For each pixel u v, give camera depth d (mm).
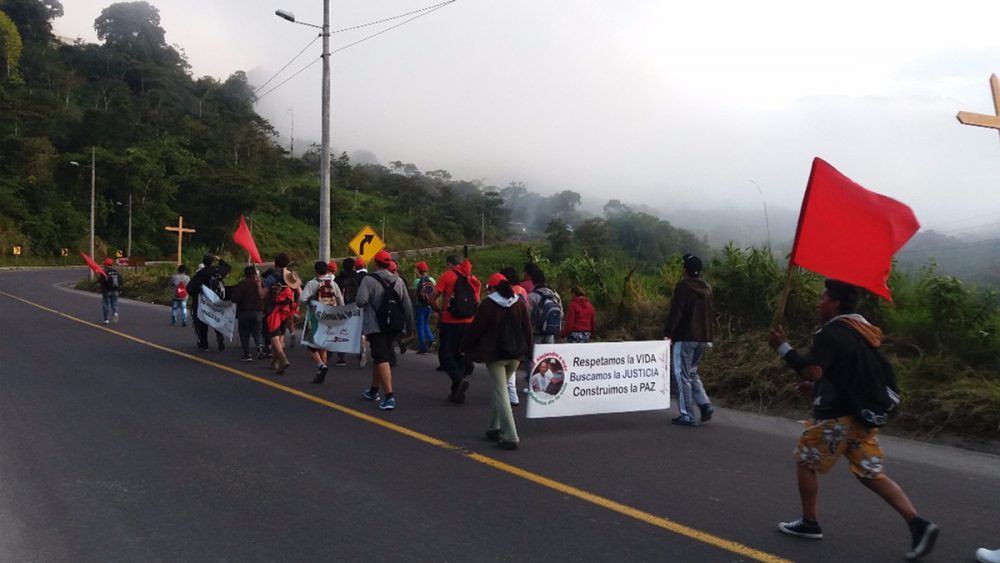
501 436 7395
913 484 6523
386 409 9211
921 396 8805
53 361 12898
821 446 4820
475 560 4609
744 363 10852
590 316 10555
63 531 5047
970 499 6098
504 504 5695
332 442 7527
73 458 6801
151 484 6078
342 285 13961
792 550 4879
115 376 11398
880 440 8305
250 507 5555
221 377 11477
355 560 4594
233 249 81750
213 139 101812
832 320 4844
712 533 5156
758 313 12383
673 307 8727
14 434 7648
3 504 5570
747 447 7695
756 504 5812
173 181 89688
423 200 112125
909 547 4965
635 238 49625
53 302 30188
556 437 8008
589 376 8289
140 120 100938
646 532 5152
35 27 115688
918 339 10211
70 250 78375
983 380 9070
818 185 4988
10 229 73812
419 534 5043
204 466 6602
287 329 15609
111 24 128625
